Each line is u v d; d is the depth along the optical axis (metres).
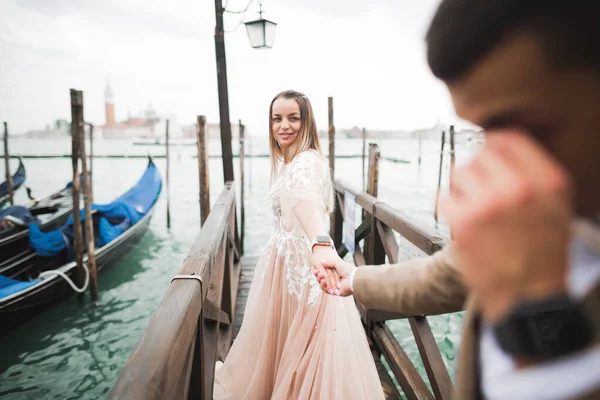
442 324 5.68
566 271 0.27
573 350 0.30
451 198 0.32
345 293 1.00
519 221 0.27
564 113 0.30
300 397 1.78
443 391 1.98
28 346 5.94
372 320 3.36
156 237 12.09
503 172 0.29
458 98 0.36
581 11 0.28
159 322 1.10
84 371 5.40
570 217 0.27
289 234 1.91
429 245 2.05
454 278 0.73
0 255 7.26
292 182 1.71
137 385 0.82
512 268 0.27
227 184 5.43
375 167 6.66
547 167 0.28
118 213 10.41
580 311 0.29
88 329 6.47
